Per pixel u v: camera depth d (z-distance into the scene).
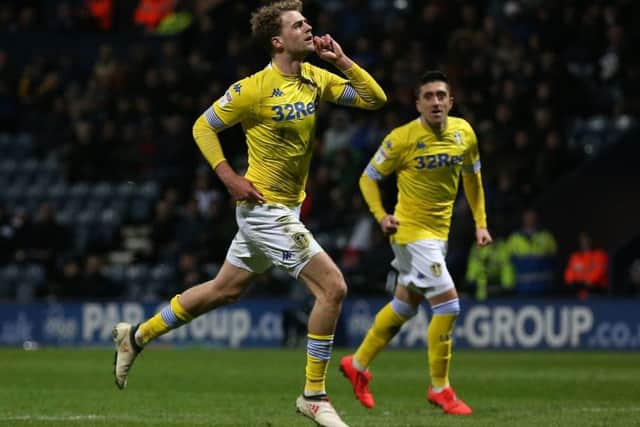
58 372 27.58
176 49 49.78
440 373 18.66
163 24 56.53
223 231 42.19
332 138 45.44
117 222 48.84
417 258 19.36
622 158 42.25
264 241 15.53
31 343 40.94
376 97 16.08
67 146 51.50
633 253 41.28
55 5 58.09
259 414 18.03
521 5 48.94
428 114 19.19
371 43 47.38
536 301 37.19
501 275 38.03
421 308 37.94
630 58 45.81
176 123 48.41
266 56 47.44
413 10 50.50
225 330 39.66
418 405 20.03
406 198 19.62
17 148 52.44
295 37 15.39
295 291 39.78
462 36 44.84
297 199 15.77
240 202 15.71
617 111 45.91
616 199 41.78
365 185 19.98
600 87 46.62
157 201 48.19
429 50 46.44
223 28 49.03
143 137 49.09
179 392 22.41
